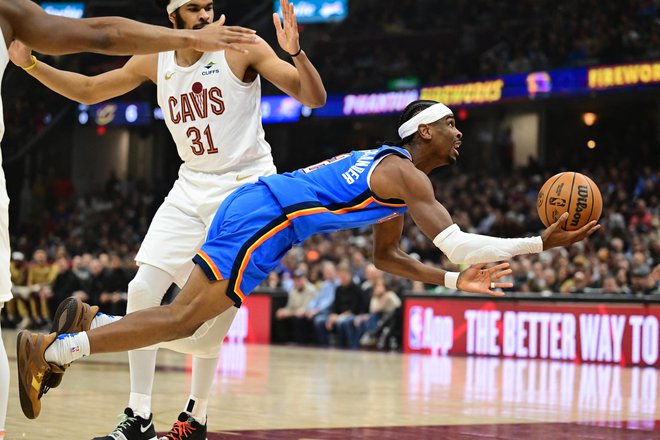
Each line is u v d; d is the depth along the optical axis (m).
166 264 3.99
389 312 12.93
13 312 17.81
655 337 10.10
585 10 20.25
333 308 13.63
